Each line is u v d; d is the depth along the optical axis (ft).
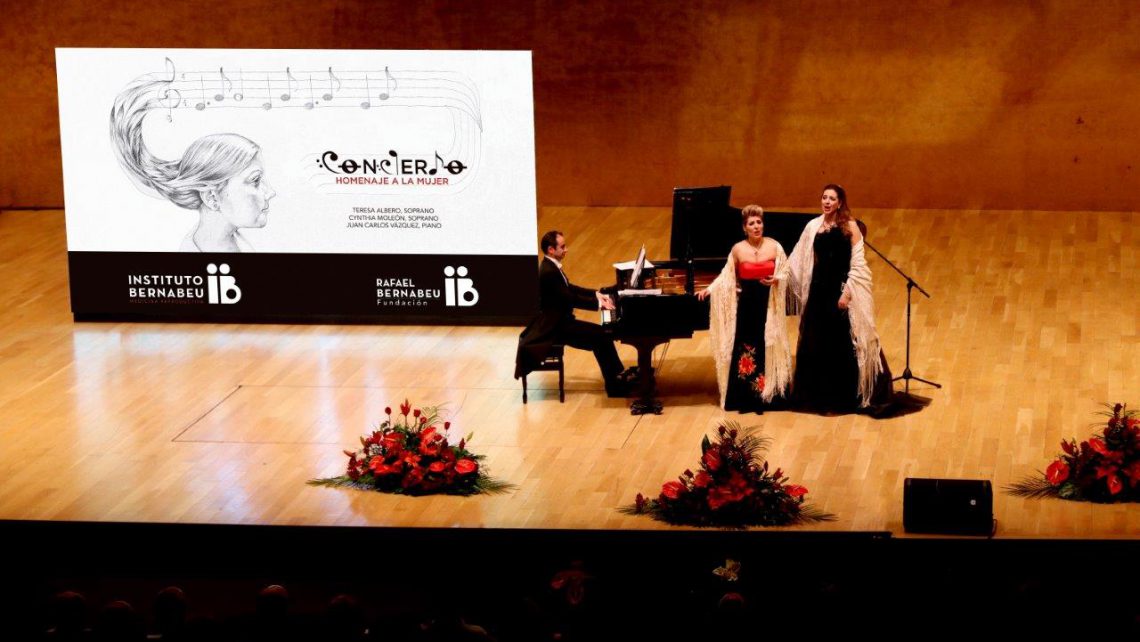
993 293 37.91
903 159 45.27
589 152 47.01
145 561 20.47
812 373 30.81
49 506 27.04
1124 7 42.88
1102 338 34.58
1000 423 29.96
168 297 37.42
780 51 45.09
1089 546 18.80
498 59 35.17
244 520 26.30
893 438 29.35
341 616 16.92
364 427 30.60
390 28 46.42
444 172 36.01
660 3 45.32
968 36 43.93
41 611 17.74
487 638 16.72
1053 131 44.21
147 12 46.85
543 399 31.99
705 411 31.04
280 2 46.34
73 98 36.37
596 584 18.95
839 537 19.99
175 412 31.63
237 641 17.06
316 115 35.91
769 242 30.53
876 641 17.52
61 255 43.80
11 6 47.29
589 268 41.14
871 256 41.16
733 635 17.11
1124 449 26.43
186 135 36.35
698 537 19.70
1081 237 42.09
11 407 32.04
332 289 37.04
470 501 26.91
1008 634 17.10
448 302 36.83
